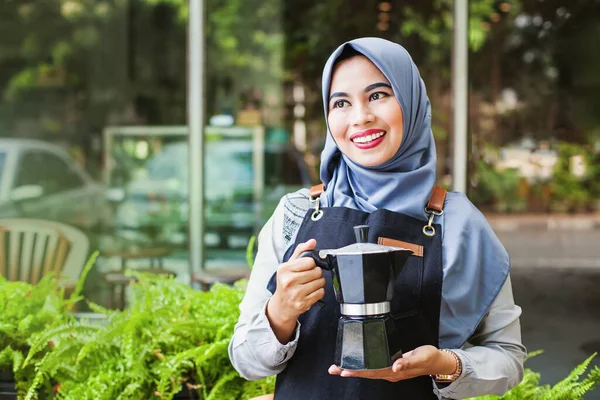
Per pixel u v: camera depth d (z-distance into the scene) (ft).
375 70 5.13
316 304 4.91
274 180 22.93
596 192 45.09
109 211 21.79
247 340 5.04
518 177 43.75
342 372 4.53
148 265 17.40
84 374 7.14
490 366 4.95
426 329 5.01
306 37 29.04
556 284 22.52
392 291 4.63
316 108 28.96
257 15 29.04
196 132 14.34
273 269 5.40
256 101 29.17
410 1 26.81
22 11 35.27
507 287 5.35
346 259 4.48
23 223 13.25
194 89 14.29
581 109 40.04
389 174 5.22
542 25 32.48
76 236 13.48
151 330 7.26
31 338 7.38
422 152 5.37
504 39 33.24
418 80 5.27
